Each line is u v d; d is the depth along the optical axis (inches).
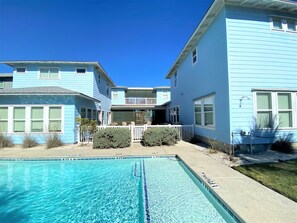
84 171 272.1
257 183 176.6
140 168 283.9
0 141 405.7
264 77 324.5
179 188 196.9
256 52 324.5
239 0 314.3
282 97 334.0
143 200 174.6
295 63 340.2
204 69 424.2
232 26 319.9
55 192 204.1
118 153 331.0
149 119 1173.7
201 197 175.2
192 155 306.7
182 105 640.4
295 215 117.9
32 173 265.6
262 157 281.7
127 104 1077.1
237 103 312.5
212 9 346.0
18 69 596.7
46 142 413.1
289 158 272.8
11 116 440.5
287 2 317.7
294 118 332.8
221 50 337.7
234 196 147.2
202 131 435.2
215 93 363.3
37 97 445.4
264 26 331.6
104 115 820.6
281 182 176.4
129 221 145.9
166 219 138.5
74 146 412.5
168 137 408.2
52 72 600.1
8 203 181.3
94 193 200.1
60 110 451.5
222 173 207.8
